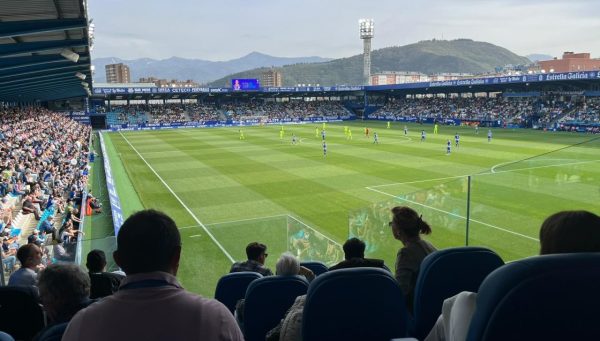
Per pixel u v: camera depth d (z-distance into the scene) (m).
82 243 10.09
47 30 18.02
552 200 8.97
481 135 59.34
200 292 11.54
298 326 3.76
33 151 34.75
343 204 25.03
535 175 9.14
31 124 49.94
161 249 2.32
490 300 1.86
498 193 9.34
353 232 10.17
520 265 1.88
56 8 16.41
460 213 9.52
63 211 22.59
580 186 8.73
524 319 1.81
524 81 70.94
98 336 2.17
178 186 30.98
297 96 113.50
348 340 3.40
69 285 3.25
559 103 71.75
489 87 87.12
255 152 47.78
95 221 20.09
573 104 68.75
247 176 34.00
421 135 58.47
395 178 31.88
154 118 93.75
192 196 27.97
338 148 49.50
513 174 9.26
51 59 26.45
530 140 50.66
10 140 35.62
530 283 1.78
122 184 31.78
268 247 12.95
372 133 66.88
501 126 73.06
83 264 9.91
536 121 68.31
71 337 2.22
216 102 107.81
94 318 2.22
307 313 3.31
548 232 2.24
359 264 5.24
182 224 22.19
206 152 48.81
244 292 6.52
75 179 29.08
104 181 29.94
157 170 37.56
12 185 24.19
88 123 89.69
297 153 46.06
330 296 3.29
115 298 2.28
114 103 101.50
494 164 36.25
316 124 91.38
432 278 4.19
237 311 5.60
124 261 2.33
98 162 42.19
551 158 9.06
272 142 57.47
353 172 34.53
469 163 37.16
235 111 102.62
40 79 38.00
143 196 28.22
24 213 21.30
